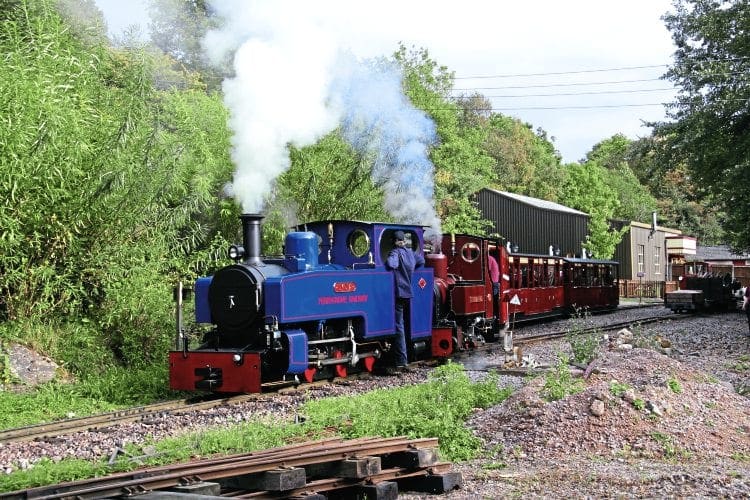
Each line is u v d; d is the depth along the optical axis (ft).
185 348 37.86
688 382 31.40
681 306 98.78
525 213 127.13
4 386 36.42
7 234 36.96
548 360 48.21
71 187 39.96
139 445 25.72
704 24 88.33
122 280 42.14
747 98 82.99
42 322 41.04
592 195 187.73
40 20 41.50
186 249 49.90
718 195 98.17
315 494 19.04
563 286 88.94
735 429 28.22
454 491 21.58
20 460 24.27
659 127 91.86
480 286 55.72
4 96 36.42
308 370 38.99
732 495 20.11
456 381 34.06
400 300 45.32
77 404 35.63
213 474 18.56
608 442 25.93
